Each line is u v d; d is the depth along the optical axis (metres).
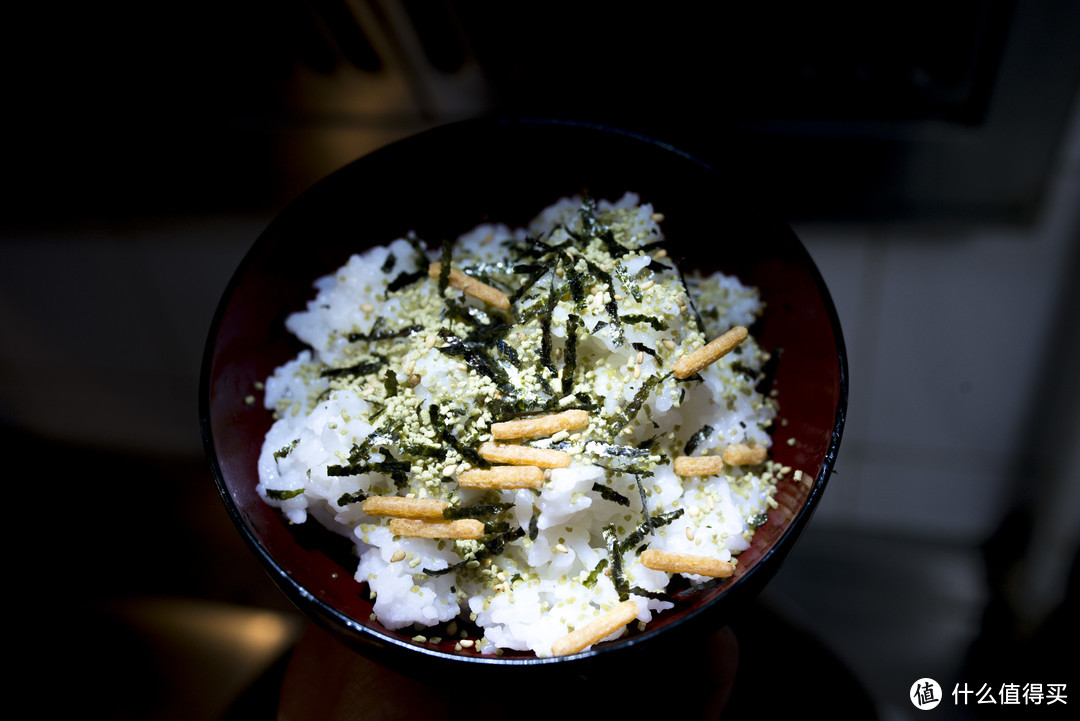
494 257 0.25
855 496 0.40
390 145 0.24
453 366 0.23
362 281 0.24
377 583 0.22
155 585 0.40
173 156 0.37
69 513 0.43
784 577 0.39
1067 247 0.33
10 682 0.37
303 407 0.24
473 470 0.21
